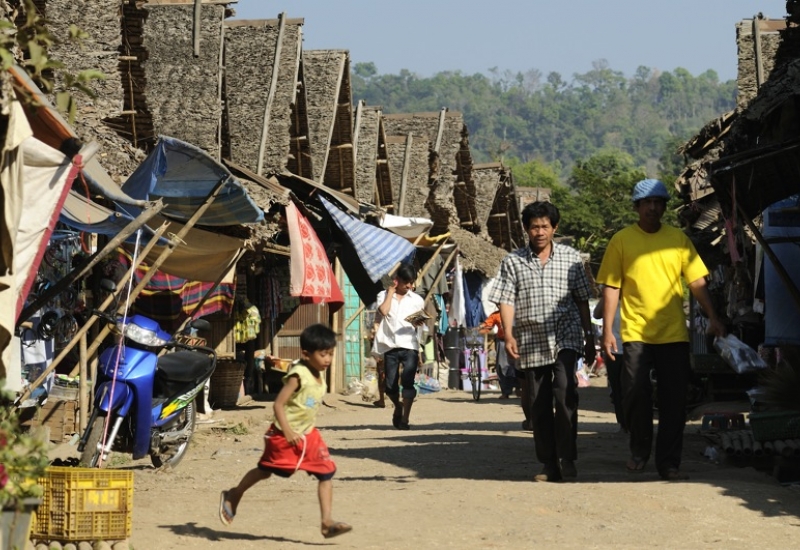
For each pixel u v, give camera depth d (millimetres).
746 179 12039
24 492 6070
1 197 6977
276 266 24969
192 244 15242
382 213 24906
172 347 11336
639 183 10836
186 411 12469
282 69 24203
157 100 20766
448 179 36531
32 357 13516
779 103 11305
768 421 11188
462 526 8398
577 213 68438
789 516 8742
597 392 31062
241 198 13742
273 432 7984
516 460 12875
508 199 44938
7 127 6664
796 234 14938
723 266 24344
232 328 21078
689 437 15000
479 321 37906
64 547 7320
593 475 11227
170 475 11477
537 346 10773
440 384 33406
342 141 28156
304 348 8000
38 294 13531
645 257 10688
